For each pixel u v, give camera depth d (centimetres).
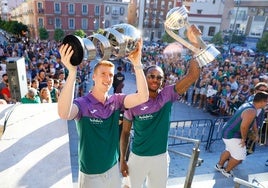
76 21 4747
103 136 190
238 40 3953
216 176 434
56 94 732
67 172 190
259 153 575
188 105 1148
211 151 614
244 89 948
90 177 194
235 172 464
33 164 195
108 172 200
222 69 1312
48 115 283
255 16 3888
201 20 4672
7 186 169
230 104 934
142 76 192
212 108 1018
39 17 4534
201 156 570
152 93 245
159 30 5747
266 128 492
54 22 4616
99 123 186
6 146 216
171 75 1252
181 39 212
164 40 3756
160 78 238
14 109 296
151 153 257
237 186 254
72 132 666
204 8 4644
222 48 3400
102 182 197
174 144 634
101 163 192
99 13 4862
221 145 657
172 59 1669
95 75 186
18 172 184
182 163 525
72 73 151
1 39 3331
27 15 5400
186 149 623
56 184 175
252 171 477
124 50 158
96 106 186
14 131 242
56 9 4562
